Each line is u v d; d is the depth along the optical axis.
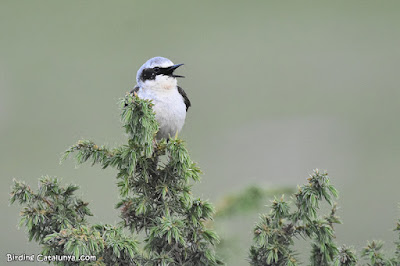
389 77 20.77
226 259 6.03
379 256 5.20
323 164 15.58
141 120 5.41
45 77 18.31
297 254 5.41
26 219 5.29
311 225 5.32
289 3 23.39
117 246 5.08
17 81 18.61
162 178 5.59
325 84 20.31
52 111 17.14
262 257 5.48
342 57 22.02
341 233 9.63
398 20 23.48
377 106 18.94
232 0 22.55
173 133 9.64
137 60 19.66
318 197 5.27
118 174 5.53
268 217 5.50
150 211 5.50
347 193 12.98
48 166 14.89
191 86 19.89
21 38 20.17
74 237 4.95
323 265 5.36
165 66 9.45
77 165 5.63
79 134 16.33
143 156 5.52
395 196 12.67
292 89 19.92
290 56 21.77
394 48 22.14
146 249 5.39
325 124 17.94
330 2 23.86
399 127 17.50
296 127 17.61
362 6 23.28
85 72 18.56
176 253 5.36
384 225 10.26
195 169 5.54
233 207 6.81
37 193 5.48
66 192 5.57
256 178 14.62
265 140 16.53
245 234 6.26
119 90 18.92
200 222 5.41
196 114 18.39
